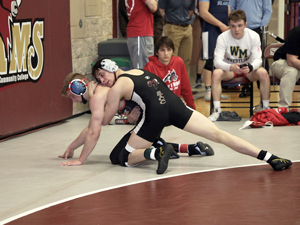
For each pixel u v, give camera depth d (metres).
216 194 3.59
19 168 4.63
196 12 10.38
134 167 4.55
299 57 7.15
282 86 7.04
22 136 6.43
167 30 9.91
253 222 2.99
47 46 7.08
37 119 6.86
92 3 8.58
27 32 6.57
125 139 4.70
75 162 4.69
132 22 7.76
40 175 4.33
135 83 4.40
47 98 7.11
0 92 6.05
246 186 3.79
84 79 4.62
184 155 5.03
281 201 3.39
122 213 3.21
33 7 6.70
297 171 4.24
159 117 4.39
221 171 4.29
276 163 4.22
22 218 3.17
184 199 3.48
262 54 8.06
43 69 7.00
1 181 4.16
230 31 7.25
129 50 7.96
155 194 3.62
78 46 8.16
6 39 6.12
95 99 4.43
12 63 6.26
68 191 3.77
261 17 8.75
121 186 3.87
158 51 6.48
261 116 6.62
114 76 4.50
